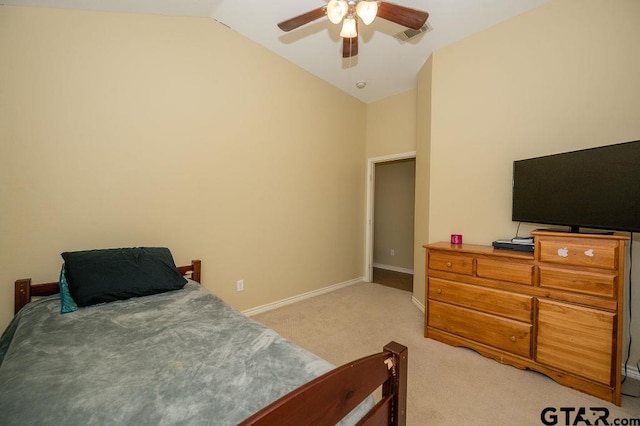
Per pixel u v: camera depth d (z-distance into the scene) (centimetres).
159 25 237
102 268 180
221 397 89
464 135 273
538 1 224
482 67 260
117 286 176
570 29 214
